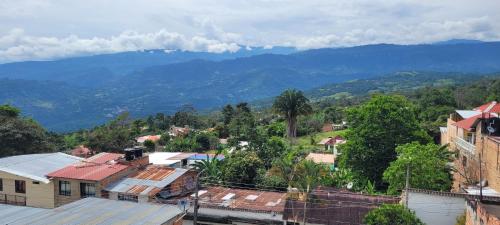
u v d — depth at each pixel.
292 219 30.38
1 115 57.75
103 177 33.66
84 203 25.80
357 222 29.17
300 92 80.25
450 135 50.66
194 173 39.22
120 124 98.06
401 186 35.38
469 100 112.56
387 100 47.72
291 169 45.25
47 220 22.75
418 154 36.62
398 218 25.19
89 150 70.88
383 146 46.03
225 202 33.69
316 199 31.78
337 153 64.56
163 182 34.91
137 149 38.66
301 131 102.75
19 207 25.33
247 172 44.31
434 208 27.56
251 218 31.62
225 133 97.88
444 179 35.94
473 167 38.81
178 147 80.31
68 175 34.06
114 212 24.16
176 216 24.58
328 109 133.38
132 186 33.97
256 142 64.00
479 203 22.27
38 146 53.84
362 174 47.06
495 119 36.22
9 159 37.84
